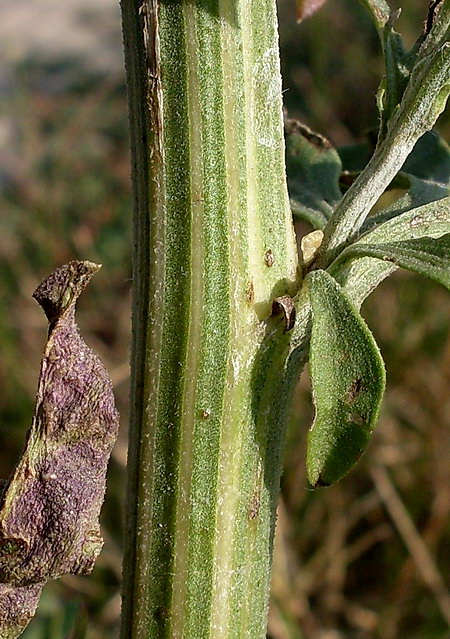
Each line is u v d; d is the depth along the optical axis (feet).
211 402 0.25
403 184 0.32
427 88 0.25
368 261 0.26
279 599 0.60
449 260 0.23
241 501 0.25
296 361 0.26
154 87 0.24
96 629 0.60
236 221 0.25
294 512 0.69
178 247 0.24
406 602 0.67
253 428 0.25
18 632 0.24
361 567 0.69
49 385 0.23
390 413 0.72
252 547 0.25
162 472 0.25
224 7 0.24
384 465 0.69
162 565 0.25
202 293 0.24
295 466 0.70
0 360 0.78
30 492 0.23
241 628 0.25
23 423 0.76
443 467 0.69
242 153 0.25
